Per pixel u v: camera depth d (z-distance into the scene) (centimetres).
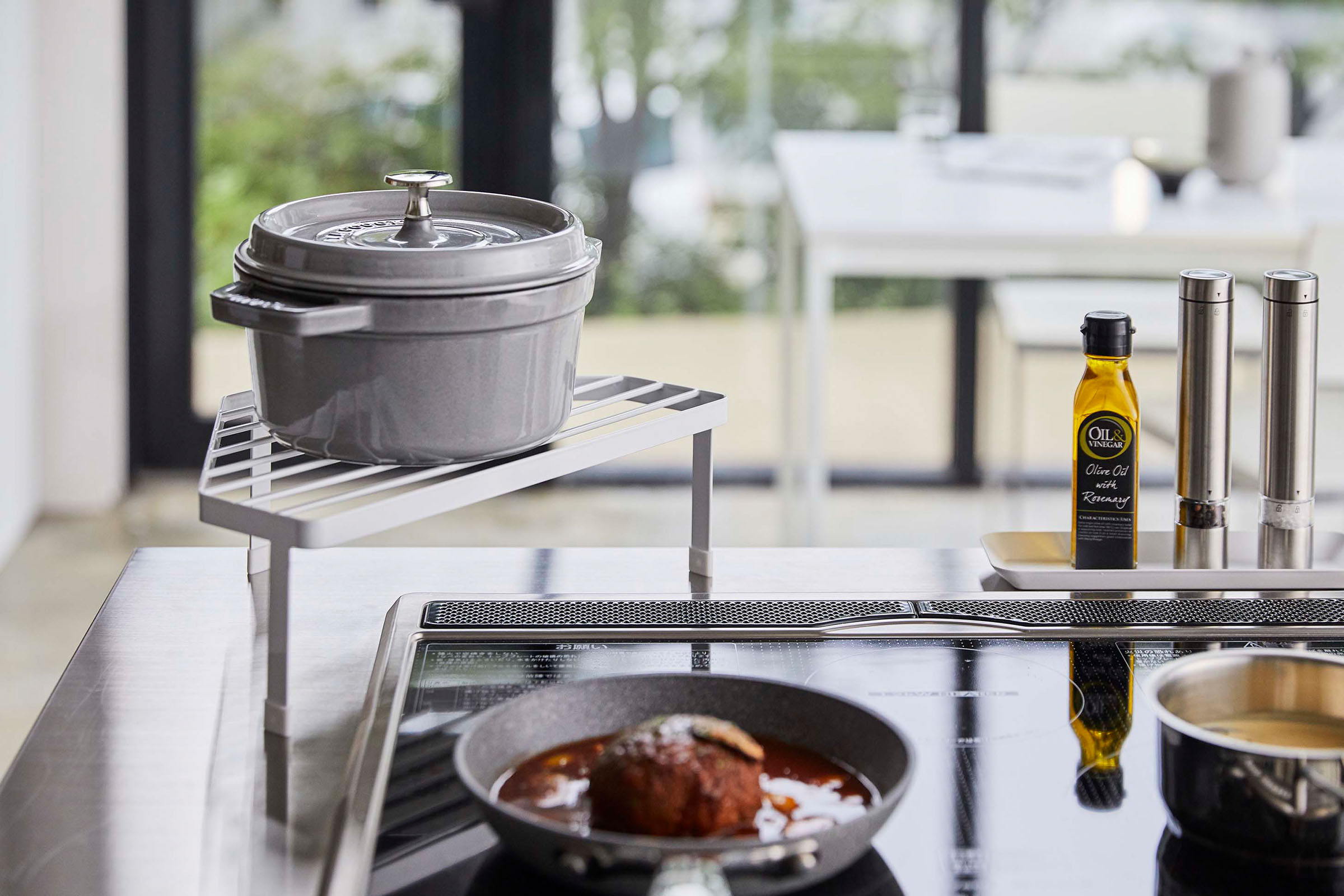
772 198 371
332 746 75
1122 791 69
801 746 71
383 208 92
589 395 101
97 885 62
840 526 345
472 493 80
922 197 283
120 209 338
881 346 371
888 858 63
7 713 241
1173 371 347
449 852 64
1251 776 62
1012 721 76
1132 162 312
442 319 77
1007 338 318
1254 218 266
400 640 87
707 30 362
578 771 69
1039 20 357
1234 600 95
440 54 360
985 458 375
